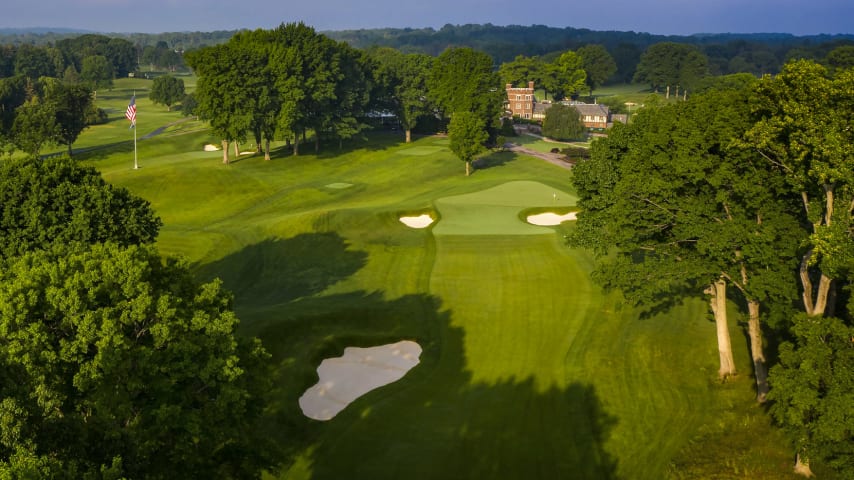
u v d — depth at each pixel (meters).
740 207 32.72
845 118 25.80
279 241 62.34
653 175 34.50
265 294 50.66
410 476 27.36
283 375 35.69
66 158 42.09
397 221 69.00
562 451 29.31
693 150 32.56
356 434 30.81
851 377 22.86
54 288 22.14
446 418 32.19
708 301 44.81
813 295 33.97
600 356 38.25
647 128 38.09
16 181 38.88
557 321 43.44
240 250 60.66
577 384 35.34
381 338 41.28
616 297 46.75
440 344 40.91
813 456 23.69
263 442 23.48
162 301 23.12
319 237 62.81
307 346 39.44
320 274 54.31
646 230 34.78
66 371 21.52
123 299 23.66
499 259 55.81
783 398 24.42
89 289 23.14
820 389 24.81
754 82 30.83
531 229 64.69
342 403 34.38
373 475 27.50
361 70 131.75
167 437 21.20
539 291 48.47
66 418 18.66
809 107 26.61
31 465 13.77
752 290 30.06
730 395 33.41
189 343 22.09
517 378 36.38
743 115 31.55
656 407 32.72
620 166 37.41
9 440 15.24
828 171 24.78
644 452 29.00
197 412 21.77
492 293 48.53
